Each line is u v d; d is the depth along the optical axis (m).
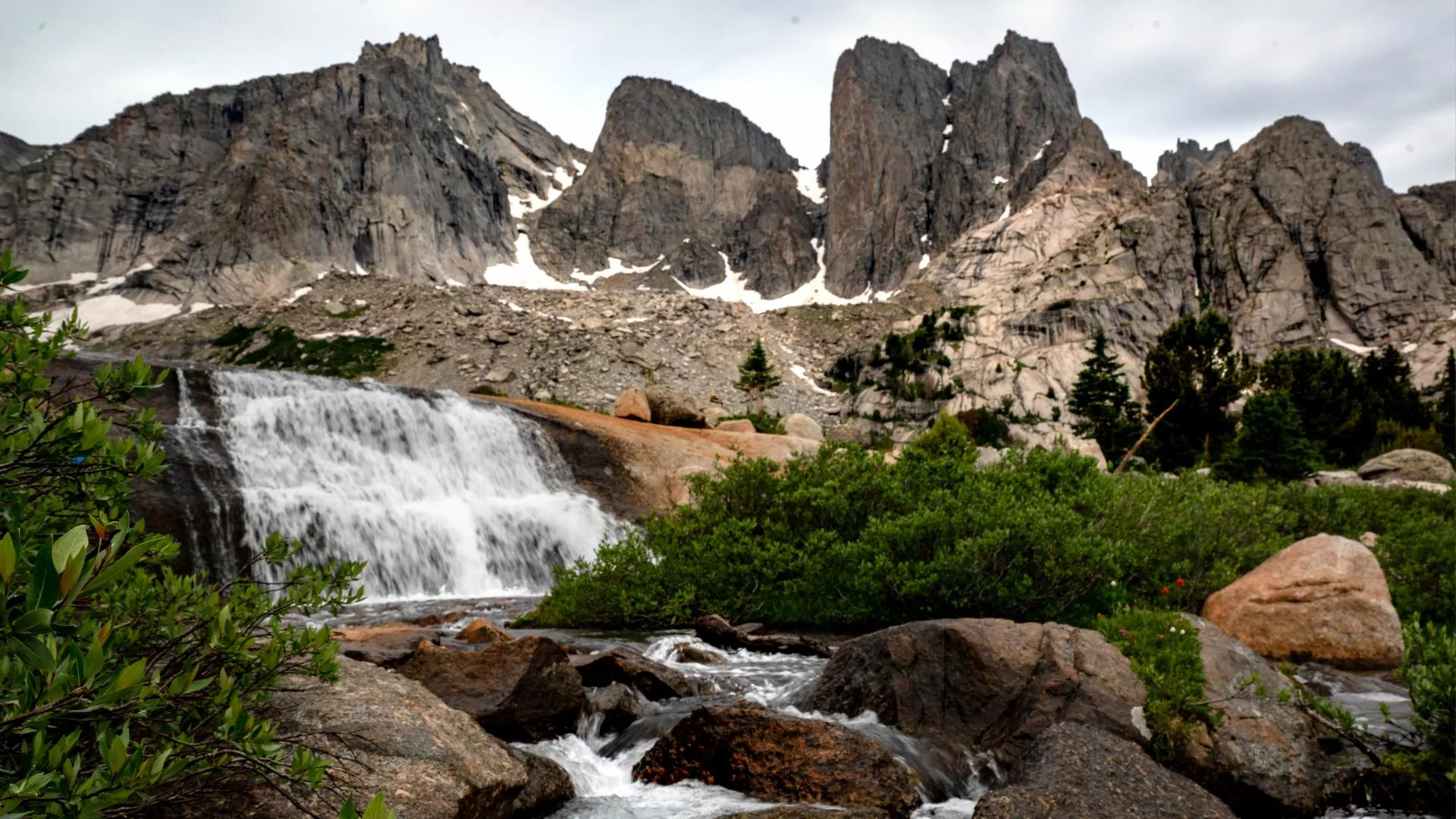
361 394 25.77
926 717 7.71
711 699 8.61
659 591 13.78
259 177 179.50
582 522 25.91
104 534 3.22
